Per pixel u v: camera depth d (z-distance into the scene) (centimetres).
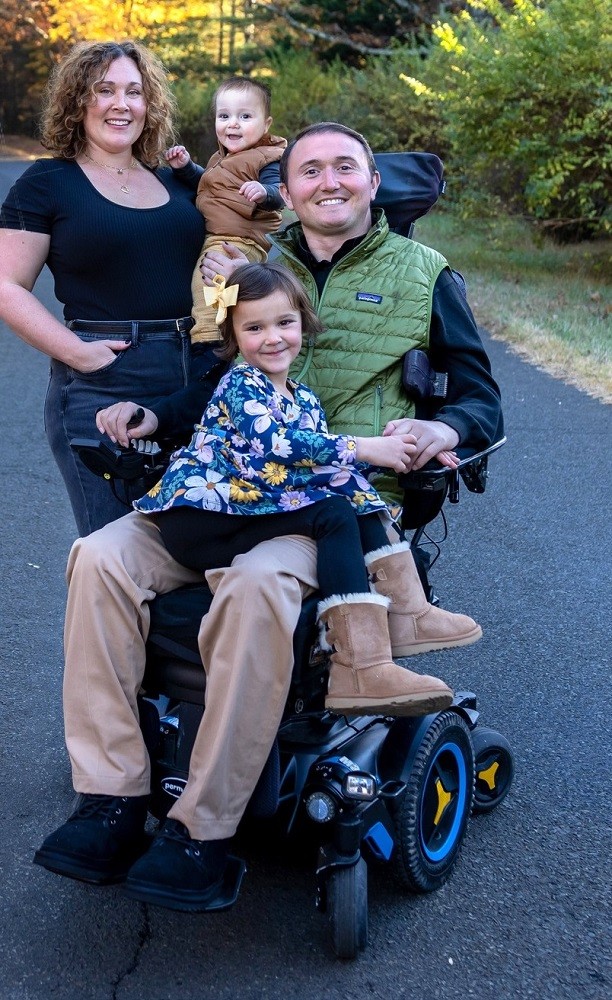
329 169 306
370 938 262
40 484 598
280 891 281
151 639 262
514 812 317
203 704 261
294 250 324
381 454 268
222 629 246
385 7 2283
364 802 254
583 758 343
